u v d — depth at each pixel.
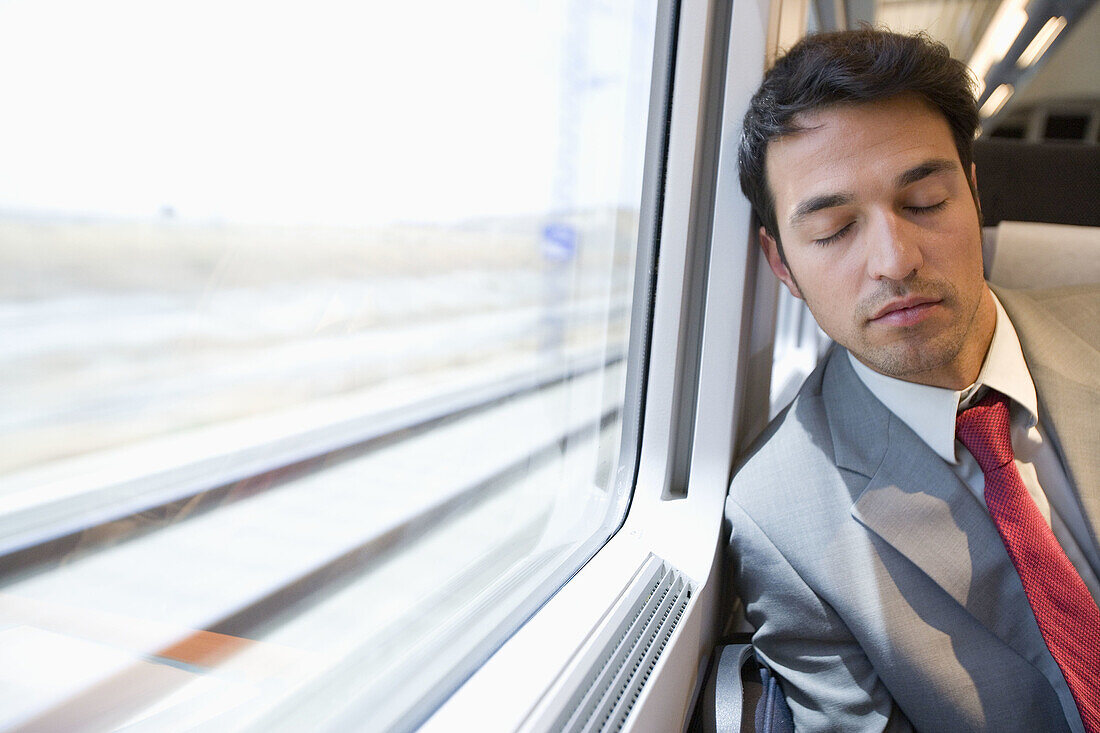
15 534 0.25
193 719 0.34
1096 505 0.79
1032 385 0.85
